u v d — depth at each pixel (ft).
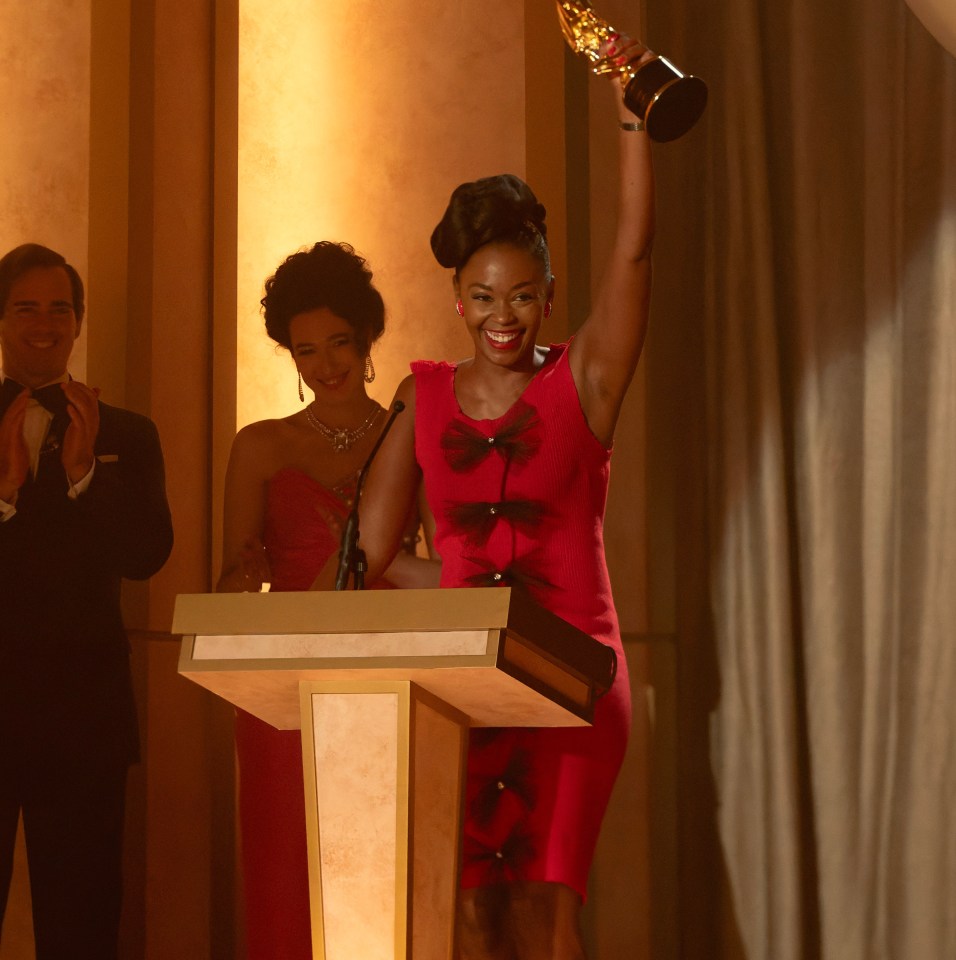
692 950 43.80
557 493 26.71
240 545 40.37
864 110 40.96
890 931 37.78
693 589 44.62
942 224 38.09
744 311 43.09
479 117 45.98
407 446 28.84
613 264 26.23
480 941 26.96
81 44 42.01
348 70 46.75
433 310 45.47
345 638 20.20
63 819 37.37
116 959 37.88
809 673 41.16
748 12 43.50
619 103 25.50
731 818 42.70
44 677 37.50
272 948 38.75
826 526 40.96
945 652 37.19
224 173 44.24
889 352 39.96
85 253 41.37
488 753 26.94
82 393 39.19
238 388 43.98
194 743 41.50
